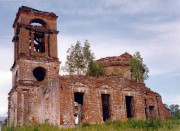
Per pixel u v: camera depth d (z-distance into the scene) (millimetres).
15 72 32594
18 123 28281
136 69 34812
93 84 25406
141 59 35406
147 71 35469
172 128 18531
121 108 25938
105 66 37719
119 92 26422
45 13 34625
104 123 22281
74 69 33375
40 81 32875
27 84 30047
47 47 33281
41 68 32125
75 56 33875
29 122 28609
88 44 34938
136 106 26938
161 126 19594
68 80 24312
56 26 35000
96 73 34406
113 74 36812
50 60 32469
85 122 23031
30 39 33031
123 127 19391
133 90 27359
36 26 33375
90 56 34500
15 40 34781
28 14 33344
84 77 25219
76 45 34375
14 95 30812
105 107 28391
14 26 36062
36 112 29031
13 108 30578
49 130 19375
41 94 27969
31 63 31328
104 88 25812
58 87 23656
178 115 35375
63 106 23219
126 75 37219
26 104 29266
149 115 29625
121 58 38156
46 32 33969
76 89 24438
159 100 32031
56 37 34219
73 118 23328
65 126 22547
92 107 24641
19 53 31484
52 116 24203
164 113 32125
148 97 30453
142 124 20266
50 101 25156
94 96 25094
